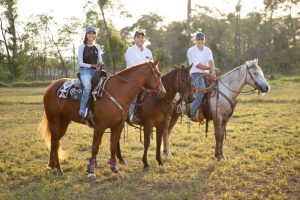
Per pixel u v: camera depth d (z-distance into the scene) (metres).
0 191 6.41
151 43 70.88
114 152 7.40
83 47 7.11
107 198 6.09
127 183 6.71
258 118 14.80
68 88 7.21
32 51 56.53
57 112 7.38
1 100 23.22
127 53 8.32
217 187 6.50
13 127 13.27
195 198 5.98
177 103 8.20
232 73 8.59
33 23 54.81
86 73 7.03
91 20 48.44
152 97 7.54
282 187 6.40
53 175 7.34
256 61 8.48
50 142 7.60
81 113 6.95
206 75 8.66
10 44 53.66
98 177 7.24
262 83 8.33
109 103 6.91
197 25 61.59
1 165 7.90
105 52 49.66
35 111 18.19
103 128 7.01
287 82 36.12
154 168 7.75
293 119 14.35
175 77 7.43
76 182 6.89
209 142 10.40
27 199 6.04
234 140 10.53
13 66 53.75
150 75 7.01
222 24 64.62
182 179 6.94
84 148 9.76
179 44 63.06
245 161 8.16
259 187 6.36
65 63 61.62
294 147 9.38
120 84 7.02
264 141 10.36
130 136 11.38
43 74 58.88
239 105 19.61
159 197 5.99
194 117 8.88
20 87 40.03
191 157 8.65
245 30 65.50
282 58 61.56
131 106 7.80
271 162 8.05
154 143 10.46
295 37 65.50
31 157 8.74
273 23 65.56
